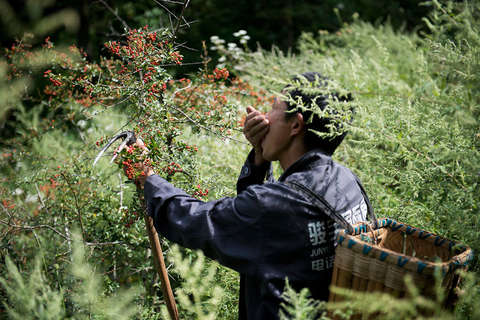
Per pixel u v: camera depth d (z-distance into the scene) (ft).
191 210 4.67
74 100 8.98
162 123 5.96
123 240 7.13
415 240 4.74
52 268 6.96
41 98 9.24
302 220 4.31
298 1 30.63
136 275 7.88
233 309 6.42
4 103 8.23
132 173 5.23
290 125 4.81
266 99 10.32
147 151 5.32
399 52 12.35
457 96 4.95
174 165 5.76
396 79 9.00
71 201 7.37
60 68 7.49
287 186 4.38
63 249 7.38
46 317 4.81
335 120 4.51
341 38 18.15
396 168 6.04
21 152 8.71
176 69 21.68
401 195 6.73
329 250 4.43
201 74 7.02
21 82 8.05
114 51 6.08
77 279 6.81
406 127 5.18
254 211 4.32
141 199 5.54
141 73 6.12
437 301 3.73
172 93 7.49
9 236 7.30
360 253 3.85
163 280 5.62
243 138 9.52
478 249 4.75
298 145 4.87
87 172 7.13
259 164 5.36
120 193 7.77
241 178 5.47
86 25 17.51
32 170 8.48
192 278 4.83
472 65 4.82
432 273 3.63
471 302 4.19
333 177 4.63
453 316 4.17
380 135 4.97
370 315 3.84
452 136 4.91
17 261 7.34
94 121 9.73
